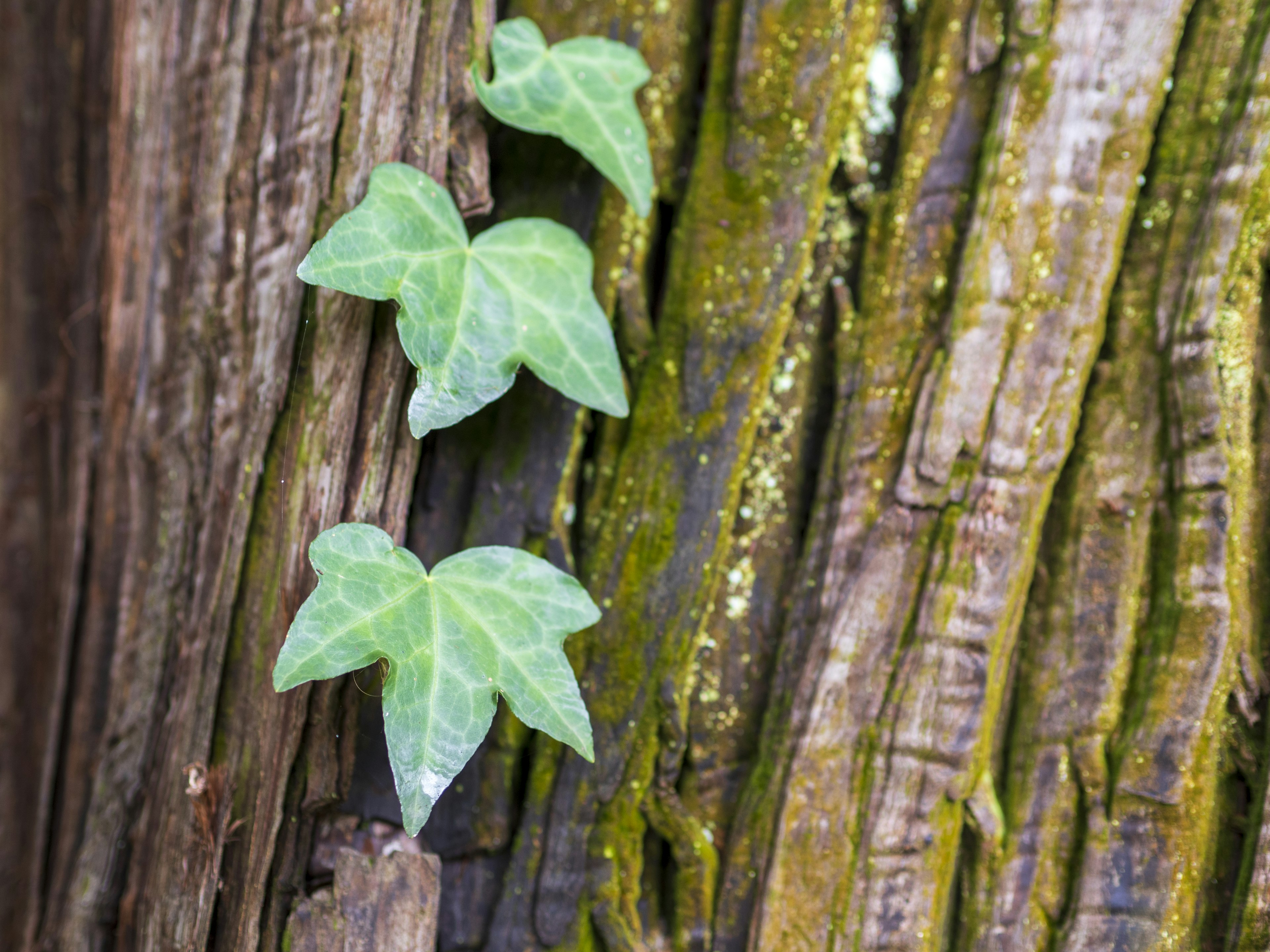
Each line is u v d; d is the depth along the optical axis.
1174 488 0.35
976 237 0.35
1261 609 0.35
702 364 0.36
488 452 0.36
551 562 0.36
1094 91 0.35
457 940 0.36
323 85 0.35
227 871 0.35
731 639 0.36
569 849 0.35
